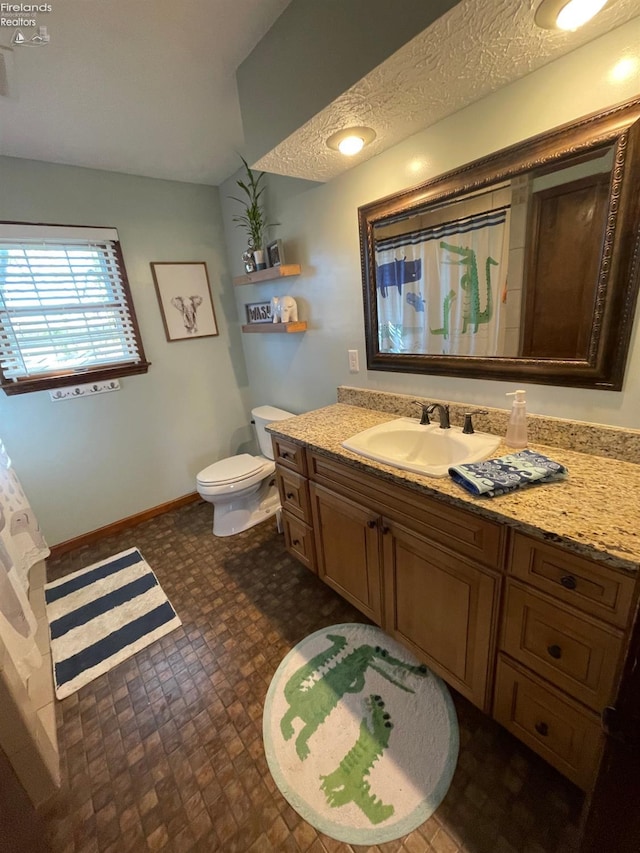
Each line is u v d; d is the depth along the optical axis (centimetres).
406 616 136
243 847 99
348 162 156
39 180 203
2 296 204
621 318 102
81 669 157
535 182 111
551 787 105
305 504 173
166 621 179
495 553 98
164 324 262
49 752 120
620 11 82
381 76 100
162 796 112
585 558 80
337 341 203
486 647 108
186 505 294
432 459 147
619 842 55
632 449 109
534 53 95
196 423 291
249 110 142
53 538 239
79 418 238
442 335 150
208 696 141
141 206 240
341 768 115
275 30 120
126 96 150
